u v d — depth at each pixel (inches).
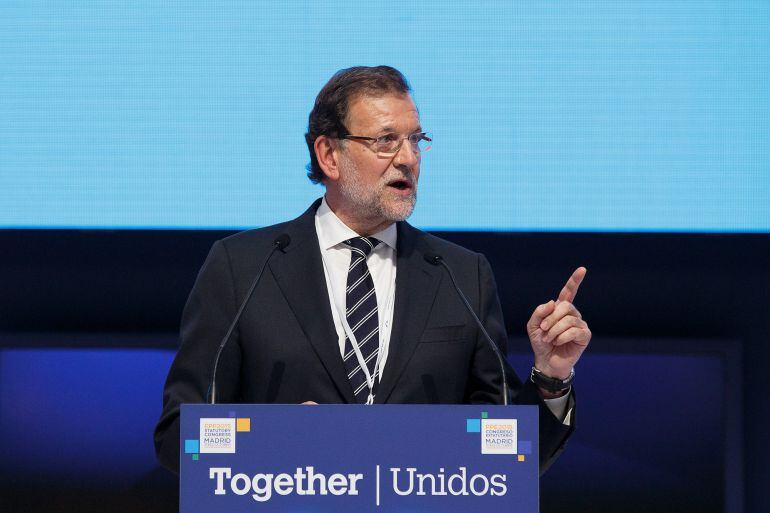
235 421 236.5
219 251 330.6
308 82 520.7
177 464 297.9
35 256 560.7
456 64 521.0
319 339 308.8
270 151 521.0
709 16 519.8
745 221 522.3
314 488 235.3
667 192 522.9
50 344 546.9
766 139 521.0
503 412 238.4
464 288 327.3
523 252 553.6
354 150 314.5
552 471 546.3
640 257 556.4
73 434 546.0
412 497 235.9
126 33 522.3
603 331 562.6
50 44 522.9
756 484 559.8
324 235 331.0
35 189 524.4
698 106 520.7
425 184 522.3
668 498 543.2
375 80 319.3
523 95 522.3
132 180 523.2
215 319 318.7
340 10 519.8
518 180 523.5
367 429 237.0
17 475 544.4
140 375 548.4
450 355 314.5
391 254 332.5
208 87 520.7
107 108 522.6
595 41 521.0
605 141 522.9
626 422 545.6
